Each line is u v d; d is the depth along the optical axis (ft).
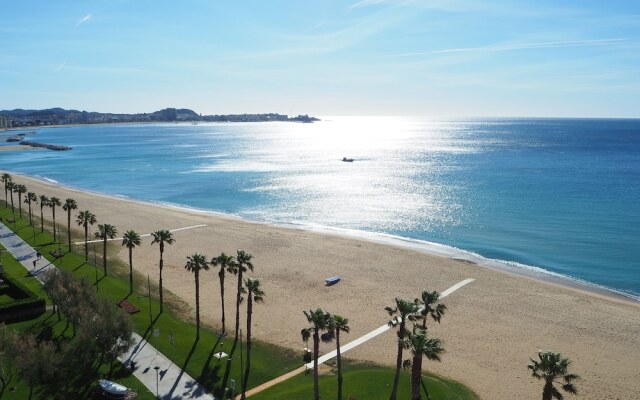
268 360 178.09
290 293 245.65
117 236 352.49
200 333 198.49
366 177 645.51
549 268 286.05
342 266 286.66
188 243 337.72
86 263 284.20
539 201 462.60
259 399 151.53
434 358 127.85
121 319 164.76
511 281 261.03
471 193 510.58
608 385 164.76
